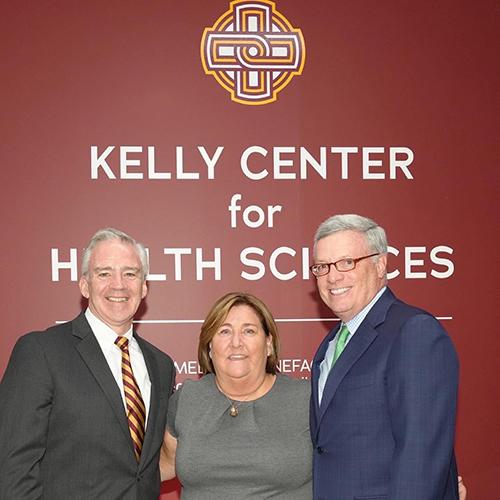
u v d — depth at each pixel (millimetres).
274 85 4223
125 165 4141
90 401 2717
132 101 4148
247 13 4219
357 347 2557
